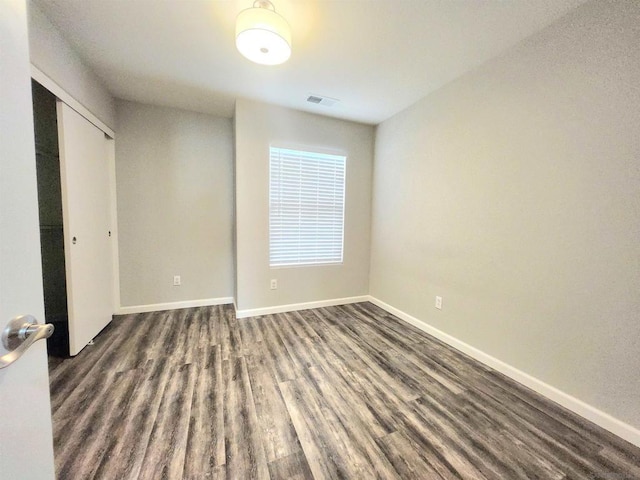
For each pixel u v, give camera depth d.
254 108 2.97
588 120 1.57
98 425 1.47
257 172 3.05
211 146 3.35
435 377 2.00
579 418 1.61
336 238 3.59
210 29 1.83
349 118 3.39
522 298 1.93
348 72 2.33
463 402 1.73
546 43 1.75
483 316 2.21
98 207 2.59
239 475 1.21
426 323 2.80
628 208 1.44
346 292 3.69
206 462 1.27
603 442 1.44
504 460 1.32
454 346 2.46
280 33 1.57
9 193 0.53
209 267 3.46
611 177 1.49
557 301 1.74
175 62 2.22
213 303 3.51
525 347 1.92
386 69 2.28
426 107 2.75
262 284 3.20
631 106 1.41
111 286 2.94
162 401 1.67
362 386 1.88
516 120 1.94
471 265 2.31
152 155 3.12
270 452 1.33
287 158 3.22
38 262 0.60
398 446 1.39
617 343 1.49
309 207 3.39
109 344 2.40
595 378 1.57
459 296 2.42
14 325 0.53
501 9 1.61
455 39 1.89
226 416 1.56
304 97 2.83
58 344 2.37
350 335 2.69
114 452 1.30
